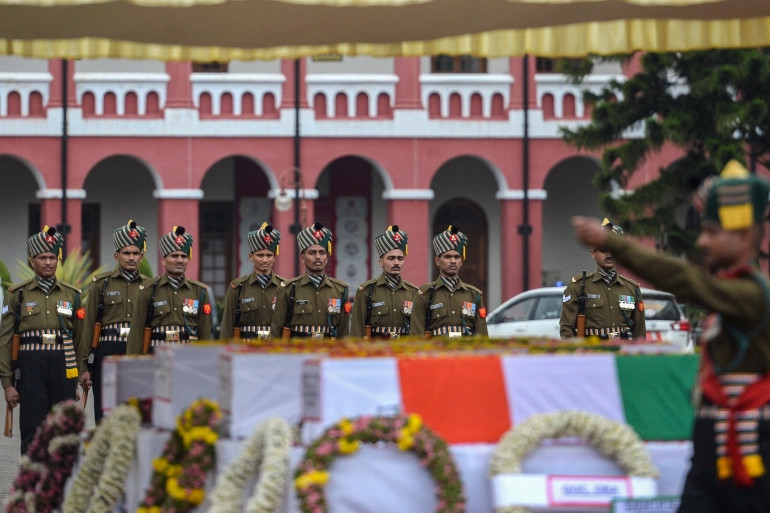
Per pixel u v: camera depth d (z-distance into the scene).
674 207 37.38
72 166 49.28
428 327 20.11
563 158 50.72
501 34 14.76
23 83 49.03
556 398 9.80
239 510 9.59
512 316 34.41
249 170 52.88
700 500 8.41
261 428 9.54
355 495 9.23
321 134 49.94
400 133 50.22
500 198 50.88
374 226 53.22
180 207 49.66
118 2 11.77
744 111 34.50
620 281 20.31
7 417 18.48
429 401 9.58
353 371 9.47
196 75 49.72
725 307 8.15
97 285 19.75
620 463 9.56
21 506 12.88
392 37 15.04
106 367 12.88
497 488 9.30
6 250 51.81
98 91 49.44
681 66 36.59
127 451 11.45
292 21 13.96
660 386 9.95
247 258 52.91
